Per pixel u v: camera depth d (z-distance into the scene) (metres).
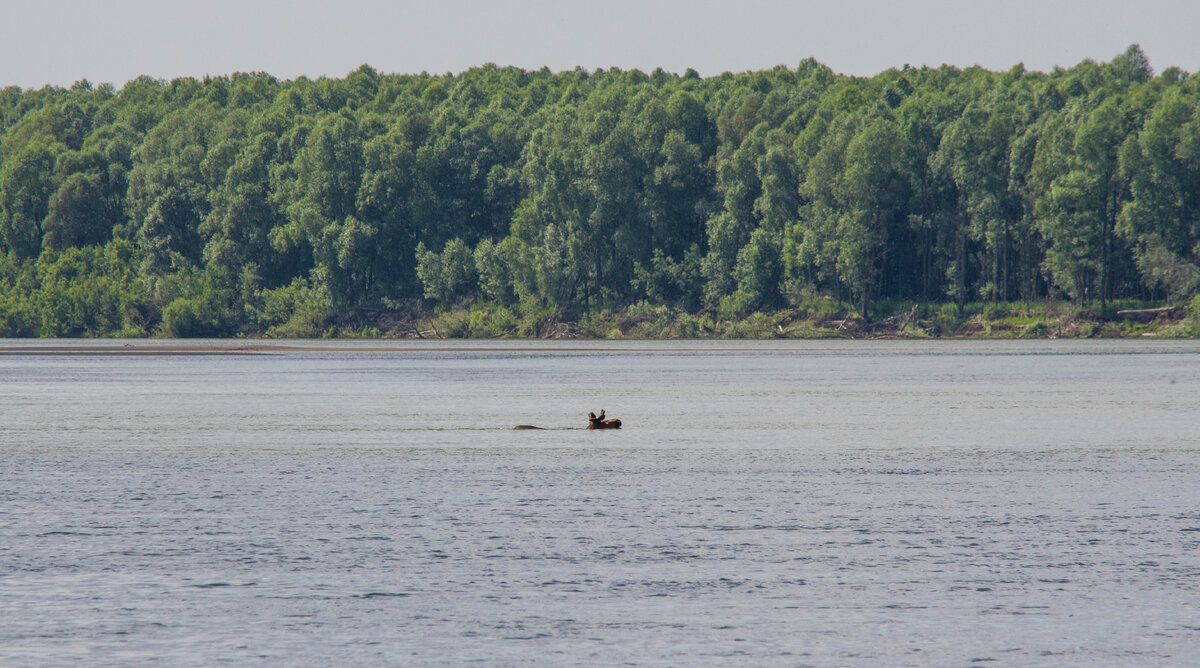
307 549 107.62
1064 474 153.62
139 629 83.69
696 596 91.81
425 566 101.12
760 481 148.38
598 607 89.00
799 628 83.88
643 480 149.38
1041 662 77.06
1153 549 106.50
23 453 178.50
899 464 164.25
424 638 81.81
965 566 100.62
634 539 111.81
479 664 76.69
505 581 96.25
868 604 89.50
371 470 159.12
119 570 99.75
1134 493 137.50
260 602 90.25
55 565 101.38
